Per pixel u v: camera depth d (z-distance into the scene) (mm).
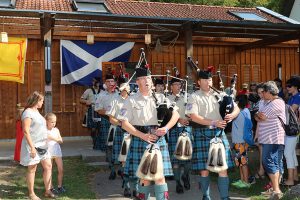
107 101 5793
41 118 4797
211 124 4184
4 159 6766
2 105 9414
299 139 6254
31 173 4750
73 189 5387
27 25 8539
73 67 9672
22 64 8539
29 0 8281
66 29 8750
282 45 11516
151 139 3697
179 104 5164
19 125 5621
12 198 4875
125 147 4828
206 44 10805
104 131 6773
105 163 6812
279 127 4738
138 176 3688
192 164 4375
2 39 7031
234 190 5344
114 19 7398
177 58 10633
